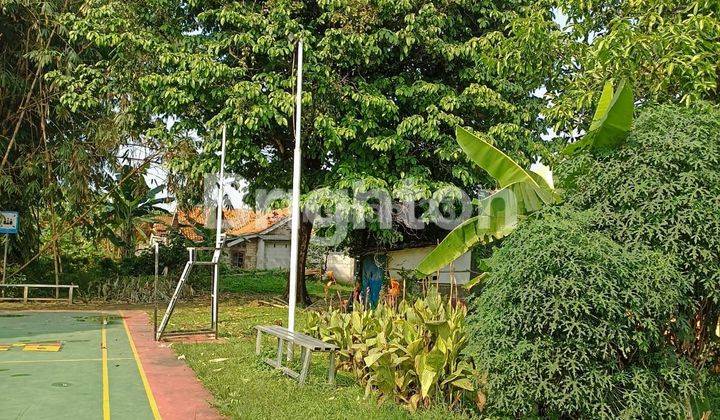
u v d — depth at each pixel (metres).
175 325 12.05
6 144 16.53
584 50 8.55
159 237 23.31
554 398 4.80
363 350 6.97
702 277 4.95
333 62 13.48
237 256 31.47
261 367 7.84
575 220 5.00
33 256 17.83
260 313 14.20
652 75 7.45
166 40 14.02
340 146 13.44
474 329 5.50
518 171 6.79
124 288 17.34
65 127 17.17
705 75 7.03
